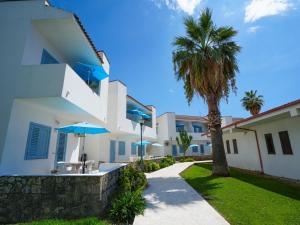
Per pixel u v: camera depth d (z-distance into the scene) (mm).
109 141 19109
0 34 7289
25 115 7348
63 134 10977
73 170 9664
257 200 6480
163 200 7094
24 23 7457
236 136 17375
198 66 11969
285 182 9680
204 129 40906
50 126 9336
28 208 5281
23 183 5449
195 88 12945
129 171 9242
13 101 6566
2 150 6098
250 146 14961
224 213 5426
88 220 4648
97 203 5273
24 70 6773
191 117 38844
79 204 5273
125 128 19203
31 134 7742
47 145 9023
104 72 11438
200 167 19500
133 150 24938
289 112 8414
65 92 6750
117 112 17719
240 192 7715
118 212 5113
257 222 4609
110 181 6793
